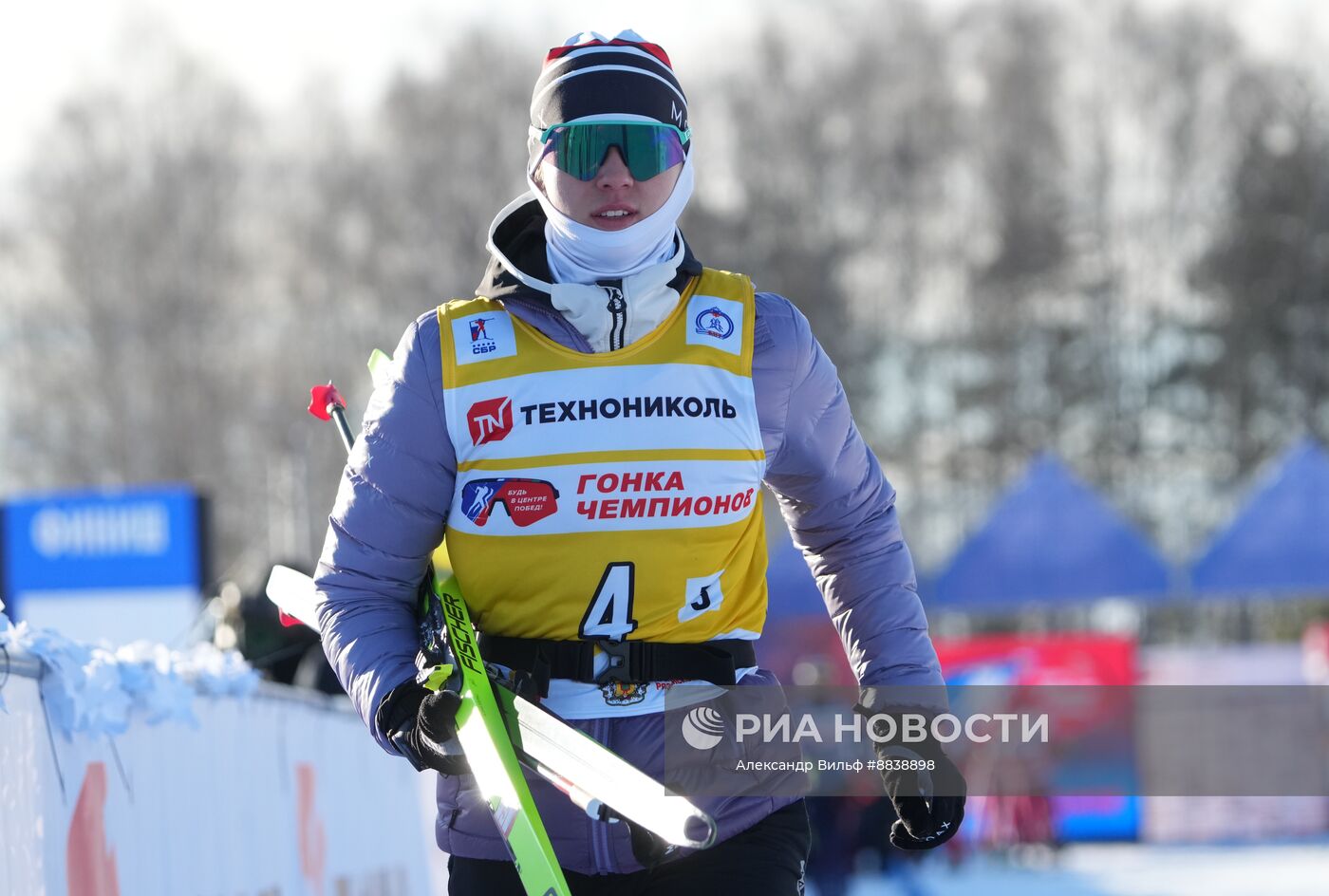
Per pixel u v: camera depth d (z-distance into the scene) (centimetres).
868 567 956
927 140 13388
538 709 827
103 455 12656
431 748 830
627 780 752
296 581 1005
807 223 13075
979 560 6194
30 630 977
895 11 13638
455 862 897
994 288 13062
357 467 884
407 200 13062
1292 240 13125
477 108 13200
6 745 882
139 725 1112
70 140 12988
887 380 13050
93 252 12769
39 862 920
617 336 854
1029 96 13425
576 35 886
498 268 881
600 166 852
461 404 854
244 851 1367
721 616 885
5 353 12762
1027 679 6012
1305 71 13262
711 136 13325
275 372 12938
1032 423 13038
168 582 3741
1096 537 6156
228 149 13262
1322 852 5684
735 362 873
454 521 869
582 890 873
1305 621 12219
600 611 858
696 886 855
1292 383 13088
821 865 4528
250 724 1423
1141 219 13300
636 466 850
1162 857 5747
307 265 13150
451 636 849
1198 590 6166
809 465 923
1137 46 13388
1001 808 5881
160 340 12712
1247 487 12825
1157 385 13075
